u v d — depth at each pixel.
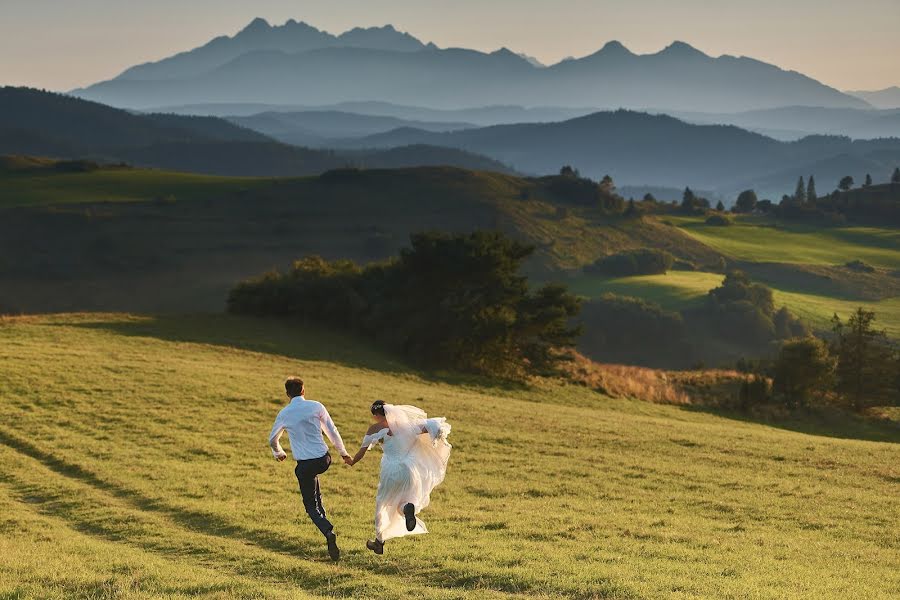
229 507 20.59
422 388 54.06
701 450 34.88
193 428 32.66
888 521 22.12
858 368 75.75
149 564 14.78
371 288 77.06
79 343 54.28
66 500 21.58
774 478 29.02
